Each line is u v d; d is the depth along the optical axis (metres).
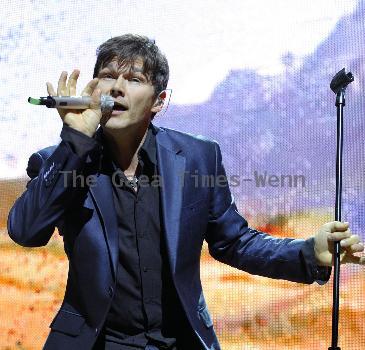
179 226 5.96
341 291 10.45
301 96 10.98
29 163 6.46
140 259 5.93
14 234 5.79
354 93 10.70
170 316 5.93
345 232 5.91
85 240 5.89
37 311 11.99
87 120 5.71
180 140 6.43
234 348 10.87
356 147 10.59
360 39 10.77
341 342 10.35
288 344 10.66
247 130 11.22
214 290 11.08
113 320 5.95
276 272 6.34
